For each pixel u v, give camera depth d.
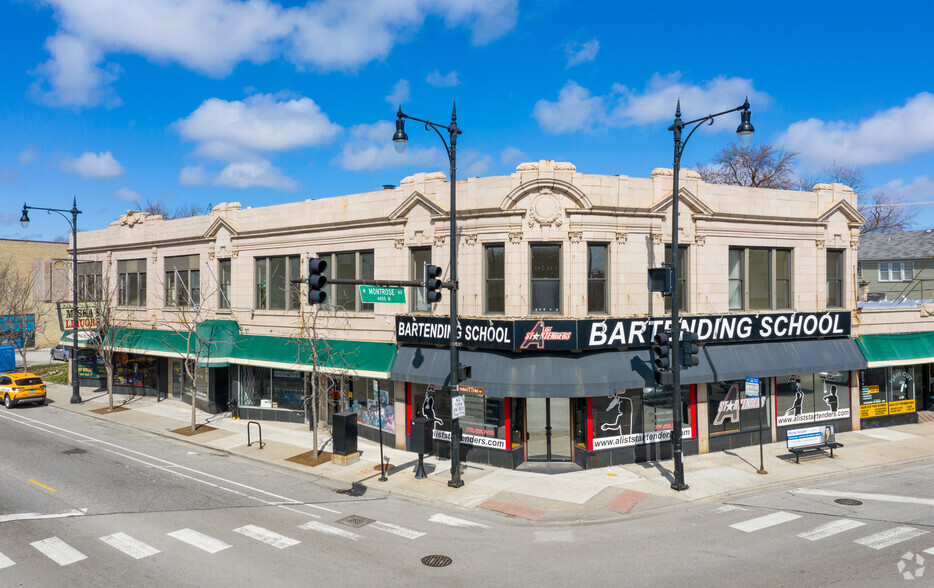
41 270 45.56
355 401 23.64
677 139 16.52
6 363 43.84
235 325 26.66
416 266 21.56
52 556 12.17
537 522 14.44
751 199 21.48
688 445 20.22
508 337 18.19
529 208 18.94
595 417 18.98
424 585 10.89
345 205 23.34
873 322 23.56
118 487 17.12
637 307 19.47
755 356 20.66
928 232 44.62
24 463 19.73
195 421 26.52
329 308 23.78
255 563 11.86
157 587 10.76
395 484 17.39
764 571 11.34
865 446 21.22
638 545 12.84
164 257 30.92
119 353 34.34
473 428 19.77
